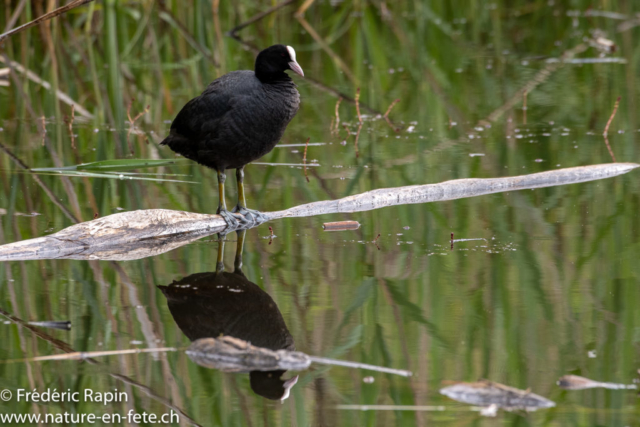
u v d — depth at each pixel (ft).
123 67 77.20
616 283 28.78
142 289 28.99
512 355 23.31
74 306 27.27
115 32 75.72
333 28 86.84
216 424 20.18
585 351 23.49
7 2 74.49
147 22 80.79
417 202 40.88
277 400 21.08
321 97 67.36
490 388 21.07
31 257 32.45
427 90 68.28
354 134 56.24
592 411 20.22
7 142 54.03
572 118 57.93
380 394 21.24
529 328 25.17
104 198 41.50
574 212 37.86
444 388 21.50
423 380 22.02
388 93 67.82
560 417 19.99
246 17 91.30
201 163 37.27
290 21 92.58
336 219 38.06
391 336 24.71
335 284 29.45
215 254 33.17
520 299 27.53
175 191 42.98
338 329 25.34
